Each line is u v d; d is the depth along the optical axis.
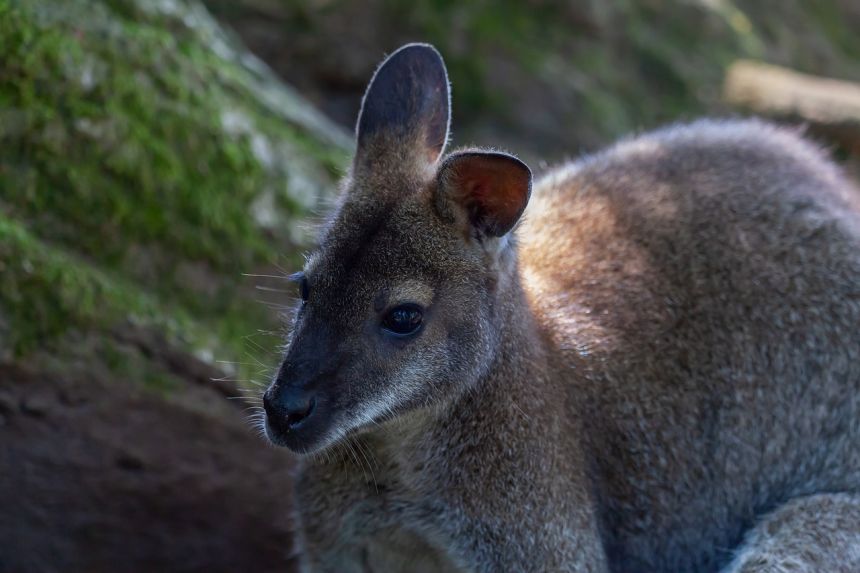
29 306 9.19
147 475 9.91
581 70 18.16
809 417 8.99
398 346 7.64
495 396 8.20
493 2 18.06
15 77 9.74
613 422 8.88
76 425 9.50
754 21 22.39
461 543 8.39
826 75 22.73
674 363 9.01
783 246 9.17
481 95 17.23
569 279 9.06
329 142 11.96
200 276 10.33
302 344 7.61
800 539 8.62
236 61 11.93
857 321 8.99
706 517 9.16
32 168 9.70
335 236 7.79
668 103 18.84
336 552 8.80
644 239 9.26
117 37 10.54
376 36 17.23
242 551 10.58
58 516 9.87
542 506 8.28
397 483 8.43
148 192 10.23
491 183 7.68
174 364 9.77
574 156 16.86
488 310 7.95
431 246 7.71
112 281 9.80
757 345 9.00
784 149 9.94
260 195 10.89
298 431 7.48
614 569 9.17
